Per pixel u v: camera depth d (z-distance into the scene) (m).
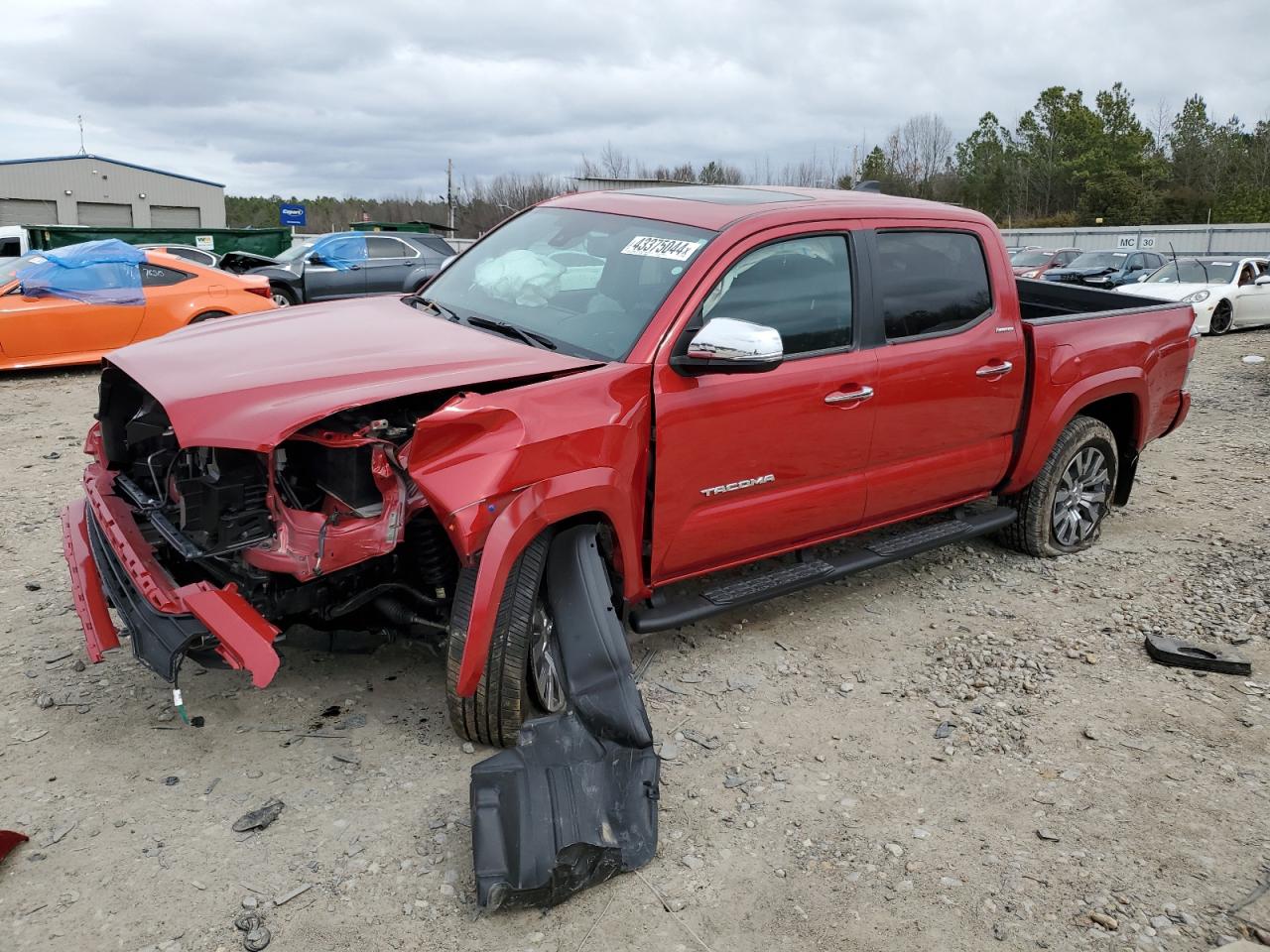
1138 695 4.28
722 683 4.23
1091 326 5.52
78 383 10.77
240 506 3.29
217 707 3.85
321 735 3.69
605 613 3.39
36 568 5.13
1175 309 6.12
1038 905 2.99
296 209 42.84
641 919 2.87
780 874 3.09
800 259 4.22
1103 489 5.97
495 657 3.35
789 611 4.99
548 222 4.76
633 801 3.13
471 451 3.21
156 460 3.86
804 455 4.24
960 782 3.60
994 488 5.42
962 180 82.31
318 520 3.30
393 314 4.34
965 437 4.95
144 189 54.31
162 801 3.28
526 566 3.40
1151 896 3.04
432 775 3.47
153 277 11.56
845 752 3.77
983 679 4.36
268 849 3.07
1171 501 7.07
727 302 3.96
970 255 4.92
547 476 3.36
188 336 4.04
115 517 3.64
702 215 4.21
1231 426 9.56
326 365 3.43
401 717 3.83
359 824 3.20
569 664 3.29
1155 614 5.09
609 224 4.43
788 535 4.38
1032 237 49.06
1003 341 5.00
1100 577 5.58
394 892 2.92
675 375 3.78
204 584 3.19
